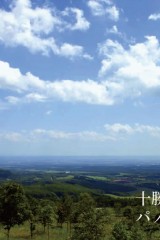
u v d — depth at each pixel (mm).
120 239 42375
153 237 60094
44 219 77375
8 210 60250
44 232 81750
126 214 68125
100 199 118875
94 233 43656
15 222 61156
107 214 46375
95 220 44062
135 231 45562
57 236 76688
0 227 85062
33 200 80562
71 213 73438
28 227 89125
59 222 84188
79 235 43750
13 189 60625
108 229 45125
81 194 71875
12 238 72125
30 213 64375
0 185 61750
